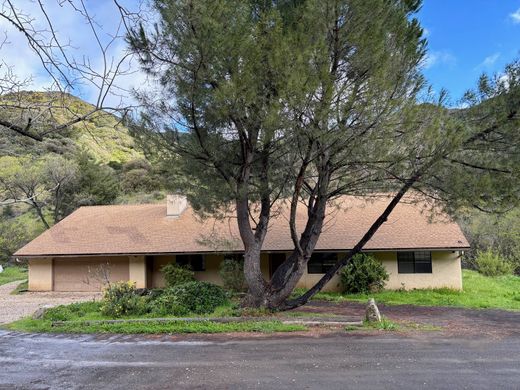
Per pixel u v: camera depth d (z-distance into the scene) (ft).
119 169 132.57
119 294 42.29
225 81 29.91
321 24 30.68
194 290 41.70
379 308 43.70
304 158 32.81
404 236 57.88
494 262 69.87
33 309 47.55
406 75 31.91
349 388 18.39
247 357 24.17
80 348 27.81
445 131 29.50
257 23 30.55
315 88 27.66
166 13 27.22
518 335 30.09
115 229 68.18
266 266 61.21
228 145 37.24
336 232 60.03
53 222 99.91
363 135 30.19
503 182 31.53
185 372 21.36
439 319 36.86
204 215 43.45
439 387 18.44
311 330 31.73
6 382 20.52
